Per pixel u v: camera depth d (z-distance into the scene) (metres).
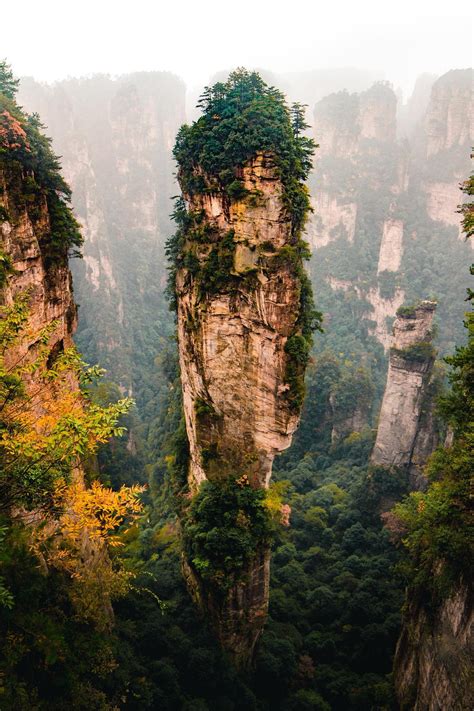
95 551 25.11
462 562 20.77
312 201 141.62
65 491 15.67
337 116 149.25
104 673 18.23
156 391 106.31
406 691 25.97
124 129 167.75
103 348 111.06
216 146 27.83
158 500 53.72
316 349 108.75
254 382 29.22
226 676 29.09
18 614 14.29
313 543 52.19
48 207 27.23
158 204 186.38
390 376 54.75
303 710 30.58
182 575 36.78
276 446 29.70
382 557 45.94
